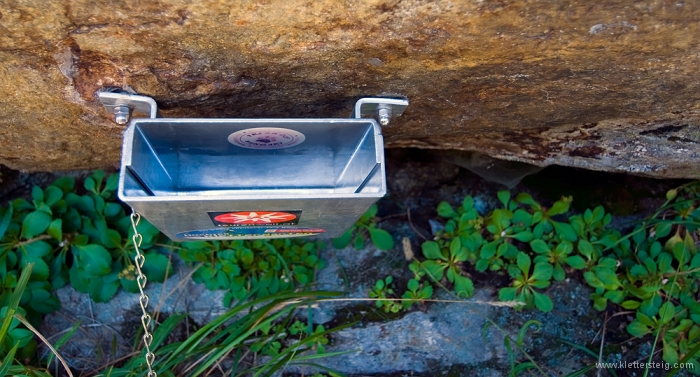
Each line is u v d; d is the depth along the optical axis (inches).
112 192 77.4
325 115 54.6
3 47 40.1
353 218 51.4
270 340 72.2
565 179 84.0
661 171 66.9
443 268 77.1
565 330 76.5
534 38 39.7
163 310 76.0
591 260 78.2
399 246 81.3
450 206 82.2
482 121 57.6
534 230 79.3
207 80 45.5
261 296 75.2
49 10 36.9
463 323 76.1
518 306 74.7
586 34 38.8
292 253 77.5
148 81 44.8
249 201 42.3
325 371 73.5
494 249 78.0
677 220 80.6
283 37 40.2
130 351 73.9
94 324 74.7
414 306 76.3
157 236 77.2
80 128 52.8
